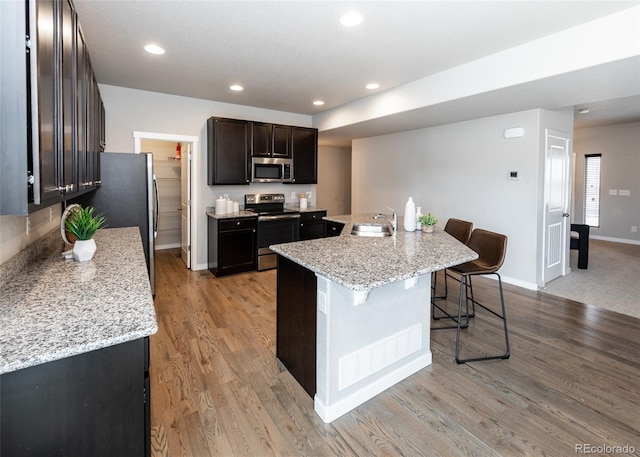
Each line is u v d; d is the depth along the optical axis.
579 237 5.16
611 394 2.16
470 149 4.78
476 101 3.62
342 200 9.02
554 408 2.03
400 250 2.32
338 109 5.33
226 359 2.57
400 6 2.33
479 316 3.40
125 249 2.30
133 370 1.13
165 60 3.37
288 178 5.48
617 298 3.91
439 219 5.26
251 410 2.02
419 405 2.06
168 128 4.68
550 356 2.62
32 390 1.01
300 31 2.71
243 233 4.88
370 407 2.05
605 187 7.30
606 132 7.21
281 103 5.11
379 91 4.41
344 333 1.97
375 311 2.12
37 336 1.03
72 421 1.06
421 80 3.87
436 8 2.36
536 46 2.84
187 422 1.91
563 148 4.56
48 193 1.19
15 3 1.00
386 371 2.22
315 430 1.86
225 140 4.87
